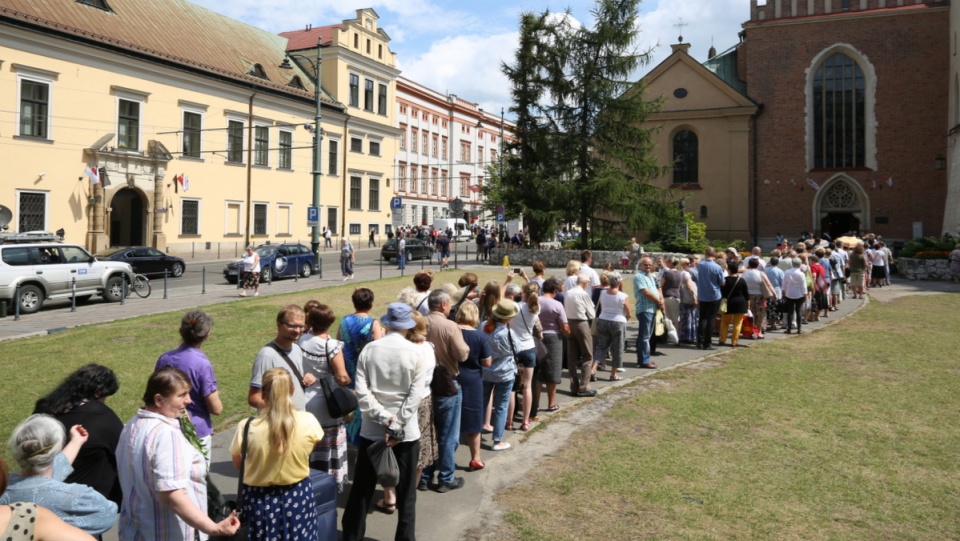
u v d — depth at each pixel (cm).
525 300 824
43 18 3192
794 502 602
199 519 364
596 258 3184
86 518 343
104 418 434
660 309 1235
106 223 3450
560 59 3378
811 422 838
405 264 3772
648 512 583
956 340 1402
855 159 4103
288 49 5322
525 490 638
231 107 4238
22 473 346
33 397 915
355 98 5403
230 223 4278
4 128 3017
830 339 1440
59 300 2153
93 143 3394
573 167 3347
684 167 4356
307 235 4919
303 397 562
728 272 1409
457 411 644
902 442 761
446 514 587
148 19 3969
